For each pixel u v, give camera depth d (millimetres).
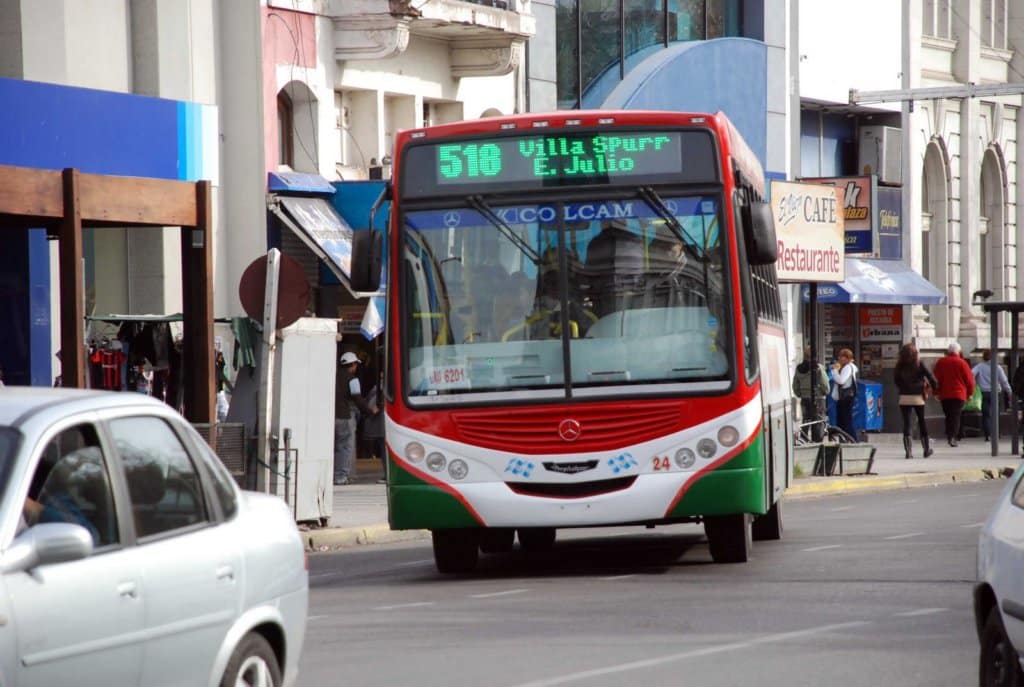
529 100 46938
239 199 38469
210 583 9922
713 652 14422
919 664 13703
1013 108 67438
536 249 20328
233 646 10109
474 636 15672
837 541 24500
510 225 20391
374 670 13812
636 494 19875
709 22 53344
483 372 20188
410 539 28328
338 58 40875
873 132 59719
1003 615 10961
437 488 20078
